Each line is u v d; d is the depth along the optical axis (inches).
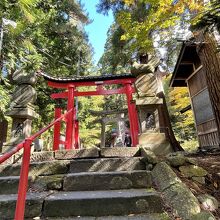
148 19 203.8
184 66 306.2
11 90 328.8
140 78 159.6
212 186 111.7
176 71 312.8
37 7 458.9
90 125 629.3
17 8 276.4
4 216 97.0
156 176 113.2
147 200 94.7
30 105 169.0
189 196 91.3
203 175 116.0
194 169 118.1
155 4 202.1
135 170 125.5
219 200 102.0
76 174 118.8
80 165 132.6
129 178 114.8
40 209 95.5
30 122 170.1
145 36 210.7
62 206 95.3
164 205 94.3
